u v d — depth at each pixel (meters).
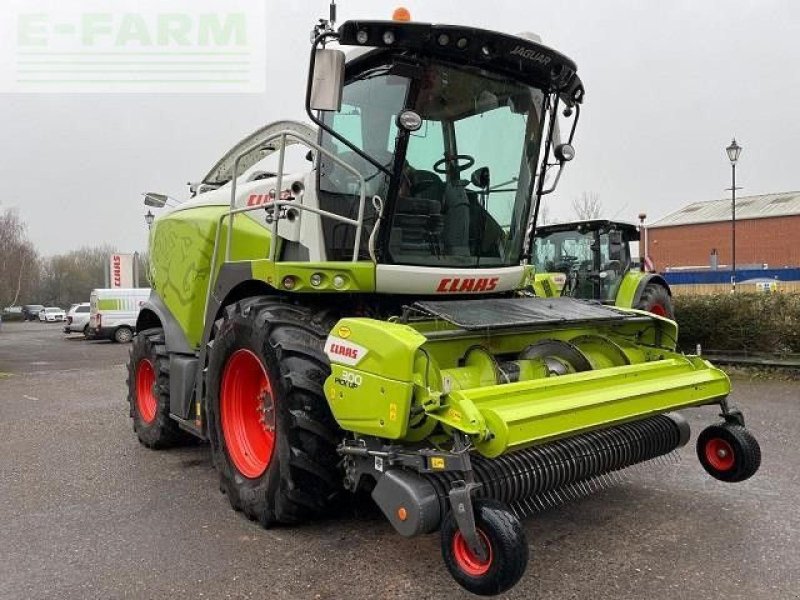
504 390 2.98
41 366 14.62
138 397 6.07
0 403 8.87
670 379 3.75
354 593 3.00
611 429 3.70
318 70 3.43
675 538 3.54
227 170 6.15
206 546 3.55
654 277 9.59
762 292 10.80
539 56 3.98
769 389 8.24
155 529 3.83
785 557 3.29
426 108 3.87
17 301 61.53
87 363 15.23
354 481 3.23
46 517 4.07
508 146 4.32
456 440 2.74
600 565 3.22
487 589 2.57
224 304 4.38
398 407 2.90
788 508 3.97
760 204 47.97
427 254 4.05
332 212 4.05
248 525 3.85
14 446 6.07
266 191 4.59
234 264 4.20
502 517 2.56
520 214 4.54
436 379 3.17
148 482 4.78
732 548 3.40
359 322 3.14
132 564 3.35
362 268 3.76
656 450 3.87
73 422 7.19
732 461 3.93
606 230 10.11
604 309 4.30
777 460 5.00
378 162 3.85
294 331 3.62
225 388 4.16
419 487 2.84
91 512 4.15
